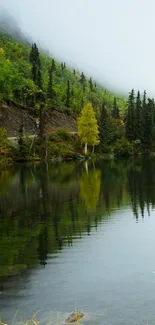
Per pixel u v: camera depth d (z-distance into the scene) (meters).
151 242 18.11
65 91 160.62
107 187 38.25
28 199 31.45
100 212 25.53
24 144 85.56
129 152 108.06
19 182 44.06
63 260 15.70
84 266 14.89
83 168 65.81
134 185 39.38
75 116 138.25
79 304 11.45
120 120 137.50
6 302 11.71
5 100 113.88
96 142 97.94
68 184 41.34
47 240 18.88
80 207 27.47
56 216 24.58
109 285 12.91
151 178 46.03
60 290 12.57
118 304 11.39
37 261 15.65
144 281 13.17
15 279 13.61
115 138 112.00
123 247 17.39
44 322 10.33
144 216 23.83
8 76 117.00
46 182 43.53
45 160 85.94
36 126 108.00
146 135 117.62
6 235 20.05
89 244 18.00
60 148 93.44
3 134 84.88
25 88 124.31
